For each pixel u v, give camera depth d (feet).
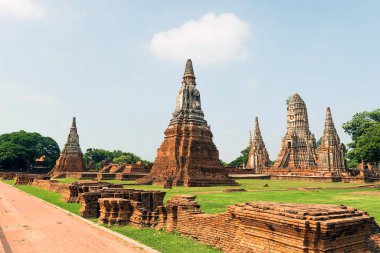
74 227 53.21
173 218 48.98
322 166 260.83
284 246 27.73
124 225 54.60
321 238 25.48
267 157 364.17
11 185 169.37
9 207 78.38
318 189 137.08
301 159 313.53
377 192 117.19
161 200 69.56
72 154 296.51
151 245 40.68
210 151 188.14
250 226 31.78
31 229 52.37
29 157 371.35
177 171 175.63
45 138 406.62
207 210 65.82
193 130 184.85
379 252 33.68
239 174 306.14
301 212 27.58
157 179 179.42
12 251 39.88
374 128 163.43
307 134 321.93
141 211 54.39
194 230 44.01
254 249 30.66
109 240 43.65
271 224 28.86
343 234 26.63
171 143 186.19
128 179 210.59
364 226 28.60
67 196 93.04
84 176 230.07
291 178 253.85
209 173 180.45
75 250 39.60
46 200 94.27
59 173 257.14
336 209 29.53
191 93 197.16
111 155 473.67
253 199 89.35
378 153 152.35
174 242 41.86
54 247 41.34
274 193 113.19
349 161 366.02
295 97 331.36
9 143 364.58
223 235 38.14
